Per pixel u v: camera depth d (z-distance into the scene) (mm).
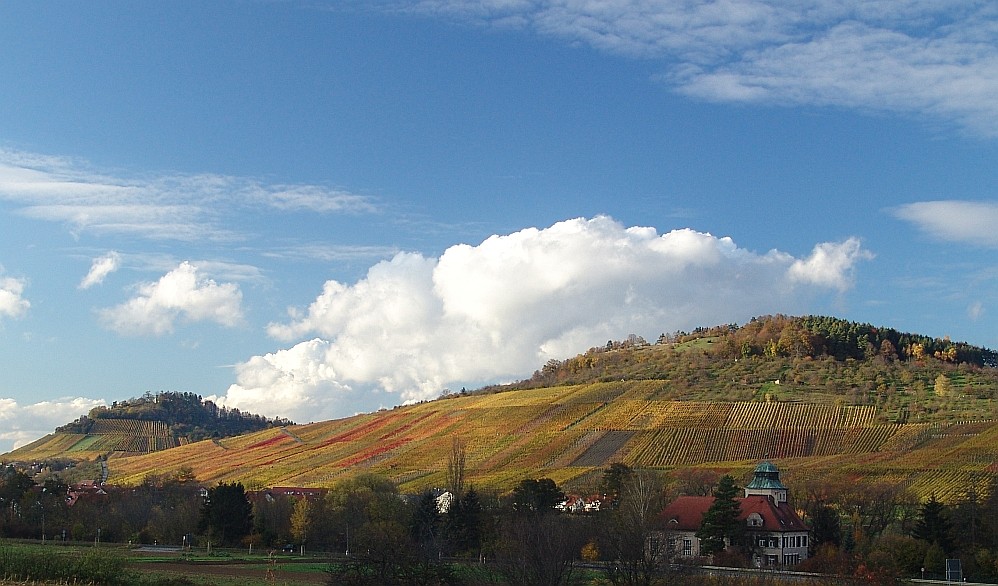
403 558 93812
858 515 187750
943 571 147500
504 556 93750
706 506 181625
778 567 155250
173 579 101812
